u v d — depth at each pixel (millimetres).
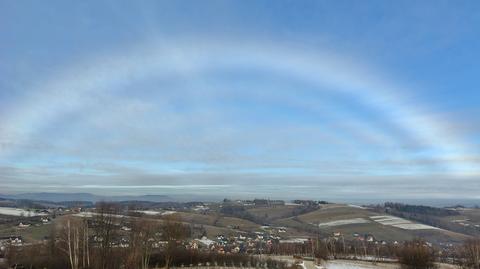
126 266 101562
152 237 118438
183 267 120375
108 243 108000
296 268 127000
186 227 138250
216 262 128750
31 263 108938
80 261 103938
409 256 141375
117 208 134375
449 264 153500
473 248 151625
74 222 120250
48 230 179375
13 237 173000
